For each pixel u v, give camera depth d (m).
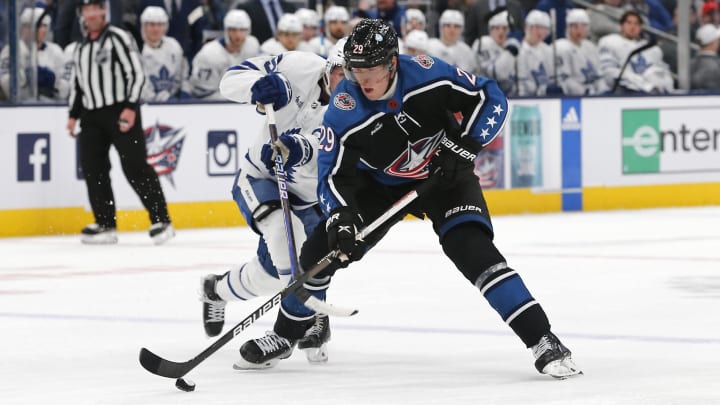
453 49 34.47
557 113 33.78
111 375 11.59
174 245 25.69
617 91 36.62
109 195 26.38
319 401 10.14
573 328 14.14
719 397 10.02
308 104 12.73
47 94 30.42
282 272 12.37
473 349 12.82
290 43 31.78
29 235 28.52
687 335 13.55
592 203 34.38
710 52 37.19
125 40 26.05
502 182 33.16
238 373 11.71
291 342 11.88
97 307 16.55
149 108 29.34
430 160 11.27
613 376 11.08
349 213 10.95
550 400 9.98
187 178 29.92
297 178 12.49
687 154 35.41
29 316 15.76
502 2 35.53
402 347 13.02
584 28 36.09
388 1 34.50
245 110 30.45
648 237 26.16
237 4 33.22
